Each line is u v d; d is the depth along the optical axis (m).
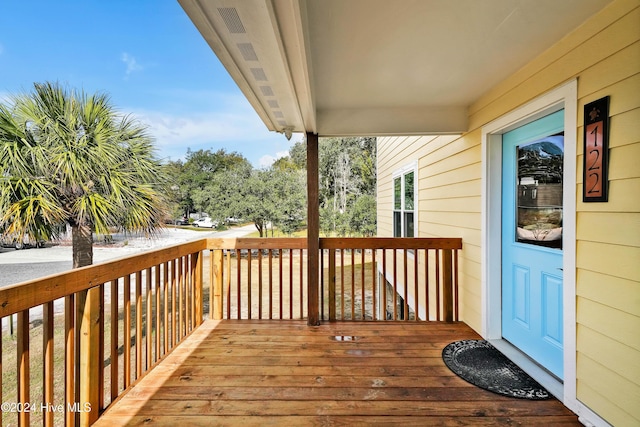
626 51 1.56
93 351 1.81
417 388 2.14
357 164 16.83
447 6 1.63
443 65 2.32
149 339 2.39
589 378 1.78
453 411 1.91
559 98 1.99
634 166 1.53
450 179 3.73
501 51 2.12
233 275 9.55
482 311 2.97
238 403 1.98
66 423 1.65
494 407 1.95
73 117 3.94
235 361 2.52
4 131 3.63
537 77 2.20
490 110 2.81
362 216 14.70
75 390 1.77
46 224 3.86
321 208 15.45
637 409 1.52
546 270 2.34
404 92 2.87
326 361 2.51
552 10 1.67
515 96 2.45
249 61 1.81
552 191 2.27
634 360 1.53
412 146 5.33
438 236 4.16
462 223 3.41
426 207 4.64
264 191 13.12
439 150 4.09
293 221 13.30
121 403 1.98
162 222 4.85
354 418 1.85
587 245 1.79
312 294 3.31
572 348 1.89
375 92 2.86
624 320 1.58
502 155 2.87
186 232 17.25
